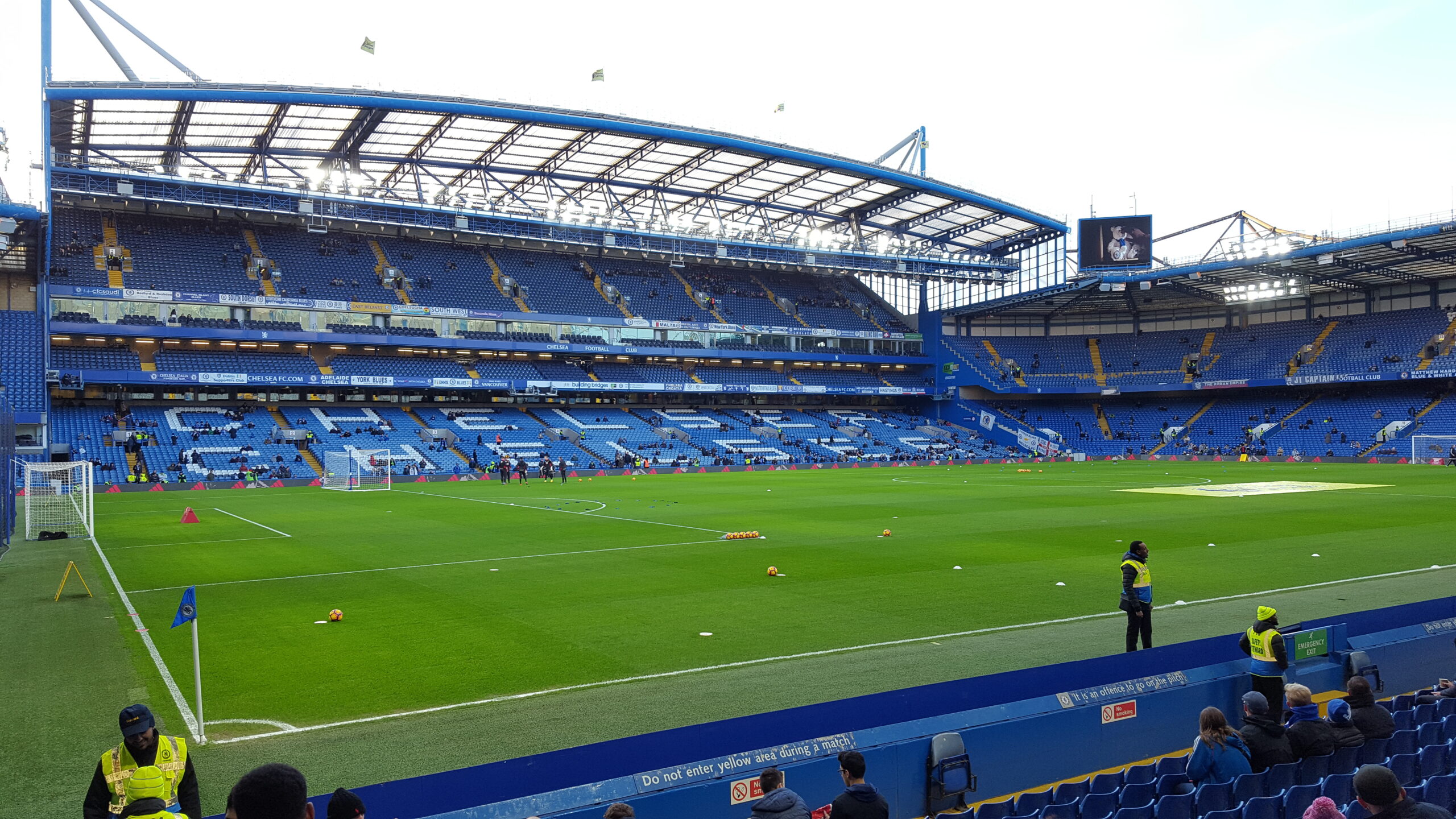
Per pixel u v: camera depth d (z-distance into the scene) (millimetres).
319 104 51156
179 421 60531
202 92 48844
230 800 4137
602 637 14586
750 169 67375
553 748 9484
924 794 8281
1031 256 83750
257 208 61906
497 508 37938
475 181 69125
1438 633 11945
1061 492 43719
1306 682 10602
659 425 77875
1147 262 75438
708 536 27562
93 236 64062
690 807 7273
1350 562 21609
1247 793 7543
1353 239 64188
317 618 16219
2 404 26000
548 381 74125
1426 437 66438
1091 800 7168
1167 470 63562
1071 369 90875
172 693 11633
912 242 84312
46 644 14328
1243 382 82375
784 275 95375
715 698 11195
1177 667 10156
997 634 14672
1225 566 21156
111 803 5922
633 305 81000
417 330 70875
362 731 10094
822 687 11648
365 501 42312
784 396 90312
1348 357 77688
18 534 30438
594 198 74688
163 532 29703
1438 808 5250
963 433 88312
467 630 15180
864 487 48562
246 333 64125
